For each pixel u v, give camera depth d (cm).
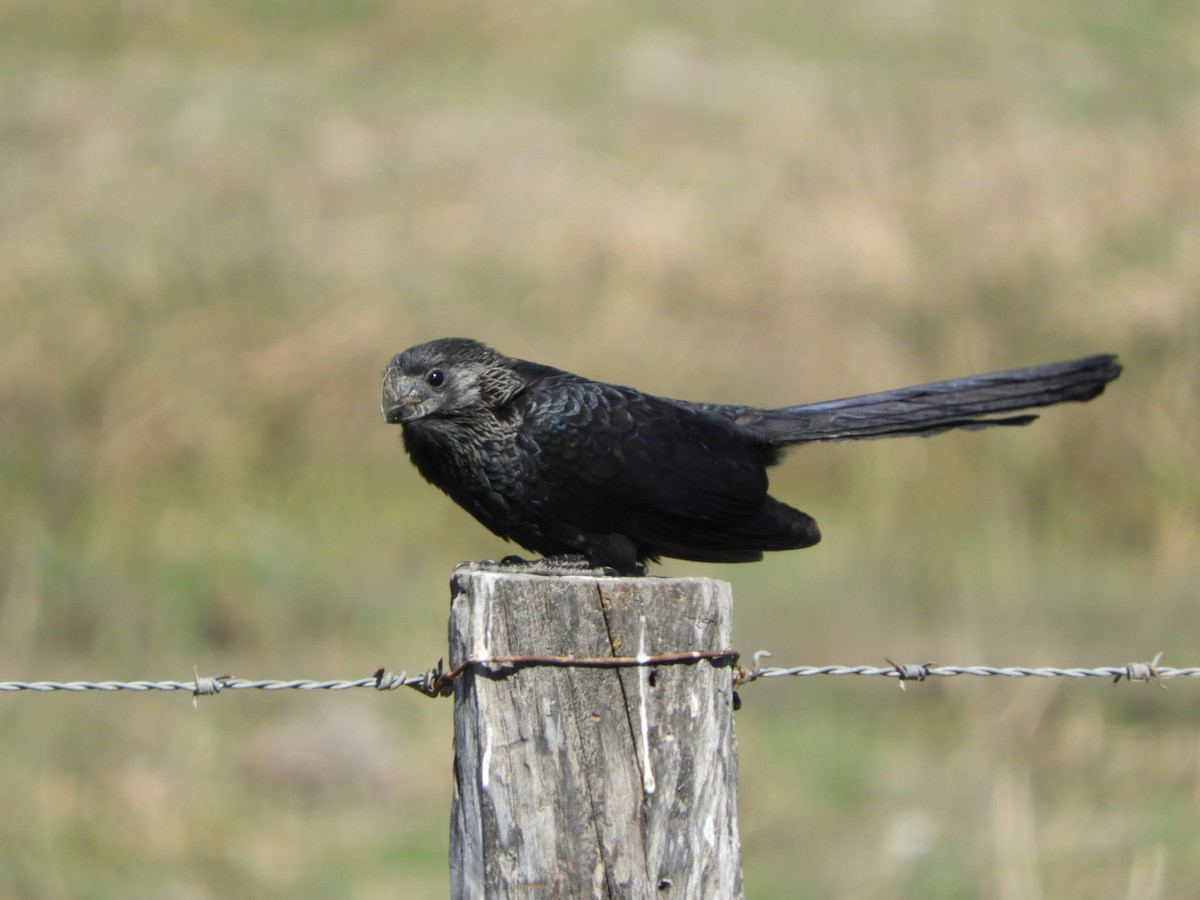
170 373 1571
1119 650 1116
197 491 1489
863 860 895
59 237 1777
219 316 1655
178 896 883
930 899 838
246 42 2477
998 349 1617
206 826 945
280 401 1568
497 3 2603
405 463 1534
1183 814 898
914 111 2089
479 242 1797
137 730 1041
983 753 986
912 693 1124
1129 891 798
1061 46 2352
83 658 1199
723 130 2109
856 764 1020
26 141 2059
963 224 1784
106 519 1430
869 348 1642
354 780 1027
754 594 1280
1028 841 834
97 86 2239
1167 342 1560
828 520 1492
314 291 1700
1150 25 2430
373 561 1421
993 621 1185
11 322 1612
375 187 1939
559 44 2478
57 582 1272
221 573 1316
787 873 889
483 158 2011
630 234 1777
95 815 932
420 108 2191
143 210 1859
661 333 1664
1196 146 1916
